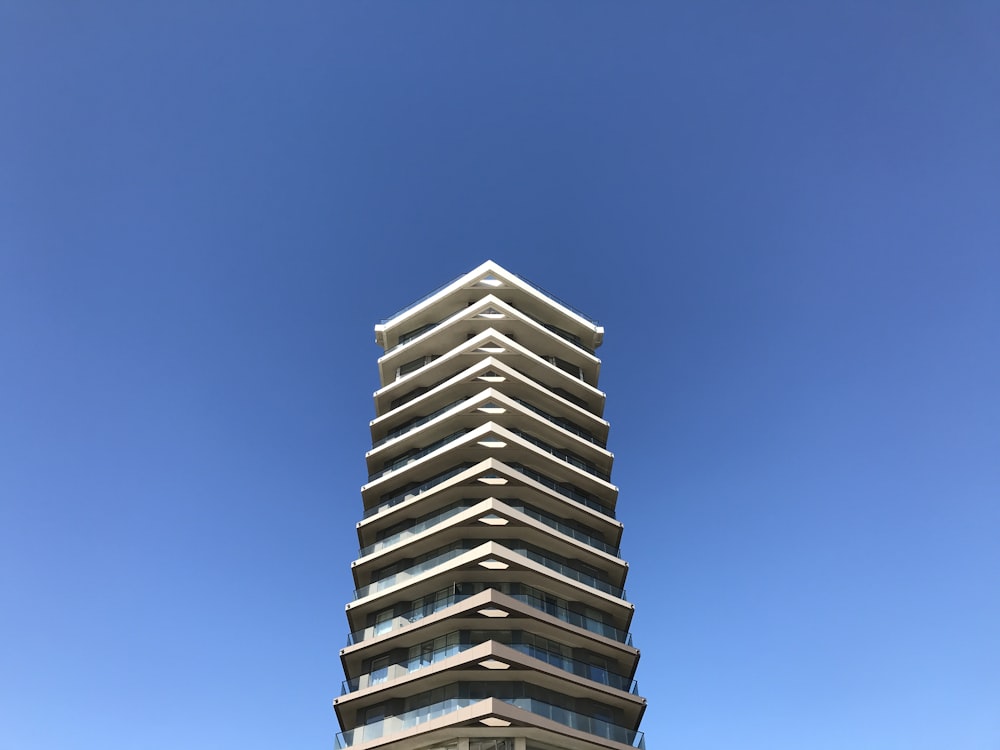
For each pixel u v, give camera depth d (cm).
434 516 4731
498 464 4678
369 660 4334
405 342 6106
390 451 5325
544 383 5666
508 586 4338
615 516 5250
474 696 3847
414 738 3756
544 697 3978
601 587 4672
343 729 4159
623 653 4391
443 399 5369
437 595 4350
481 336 5406
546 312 6069
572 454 5369
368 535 4988
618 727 4047
